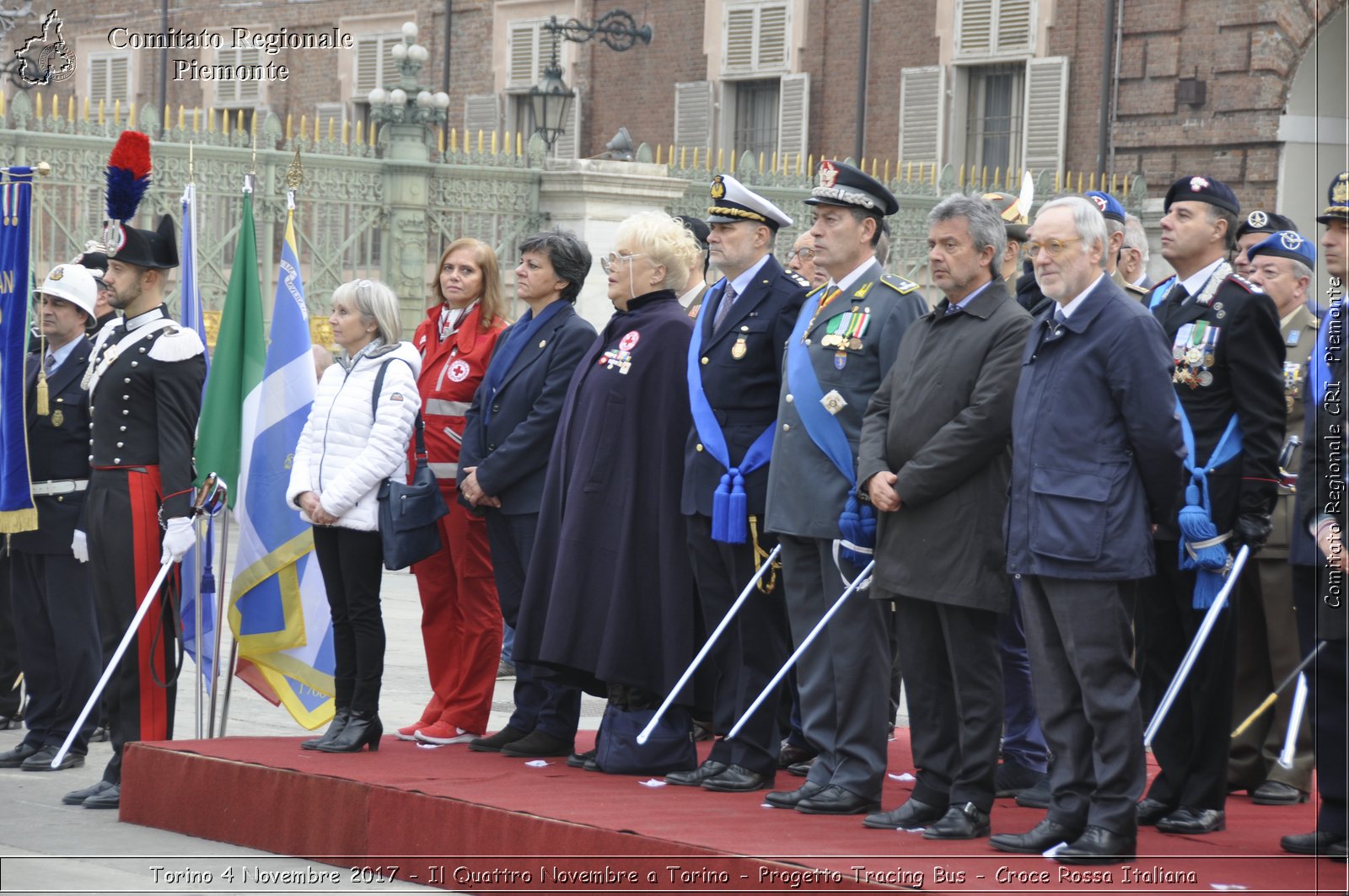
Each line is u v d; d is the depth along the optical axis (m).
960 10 33.31
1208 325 8.84
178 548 10.40
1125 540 7.80
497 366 10.83
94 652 11.86
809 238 12.27
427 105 24.44
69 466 11.67
